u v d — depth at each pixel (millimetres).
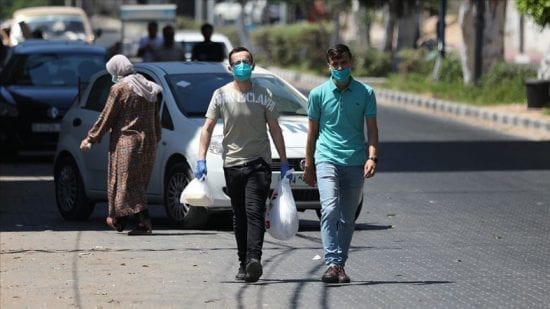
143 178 31750
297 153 32000
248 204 24547
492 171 45938
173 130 33438
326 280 24609
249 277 24453
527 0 61344
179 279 25219
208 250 29078
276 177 31547
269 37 132875
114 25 184750
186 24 159250
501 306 22547
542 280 25281
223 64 35969
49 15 88188
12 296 23453
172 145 33188
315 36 121625
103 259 27734
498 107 70500
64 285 24578
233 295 23516
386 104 81812
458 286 24516
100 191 35281
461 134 60688
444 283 24828
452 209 36625
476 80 78750
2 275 25703
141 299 23141
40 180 45906
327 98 24266
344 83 24203
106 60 54531
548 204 37500
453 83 83000
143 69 35688
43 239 31125
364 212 36188
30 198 41062
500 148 53906
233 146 24750
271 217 24703
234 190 24828
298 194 32062
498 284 24766
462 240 30891
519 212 35906
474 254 28703
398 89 87562
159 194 34000
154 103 31672
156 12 97875
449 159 50000
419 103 78938
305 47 124062
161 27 98125
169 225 34375
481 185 42062
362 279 25266
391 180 43688
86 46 55344
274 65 130750
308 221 35000
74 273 25922
